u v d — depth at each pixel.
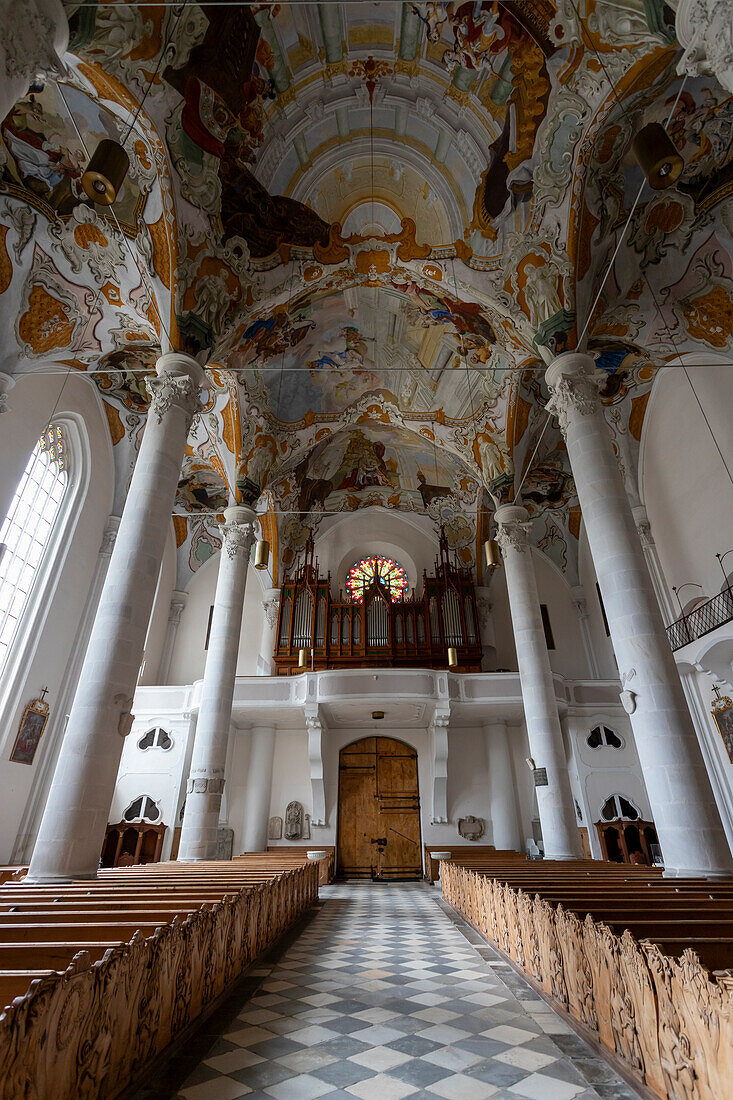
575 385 10.02
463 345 13.95
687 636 13.92
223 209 10.68
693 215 10.58
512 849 17.00
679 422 14.47
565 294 10.52
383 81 10.45
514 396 14.30
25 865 12.34
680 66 6.05
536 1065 3.36
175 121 9.34
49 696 13.73
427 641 18.95
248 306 11.77
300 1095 2.96
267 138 10.59
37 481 13.80
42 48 5.90
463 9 9.14
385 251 12.31
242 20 8.95
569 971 4.18
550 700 12.55
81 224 10.68
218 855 16.73
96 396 15.47
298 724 18.81
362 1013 4.40
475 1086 3.07
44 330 11.40
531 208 10.56
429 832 17.81
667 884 6.10
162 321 10.68
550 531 20.78
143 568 8.60
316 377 16.03
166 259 10.33
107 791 7.52
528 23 8.87
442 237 11.86
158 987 3.26
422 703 16.58
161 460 9.41
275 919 7.11
